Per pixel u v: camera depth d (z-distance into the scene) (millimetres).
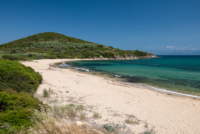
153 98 10930
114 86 14836
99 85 14875
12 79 9250
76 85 14086
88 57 78250
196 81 18562
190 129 6016
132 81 18344
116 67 37375
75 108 7410
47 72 22125
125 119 6562
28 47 88062
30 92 9234
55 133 3812
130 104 9133
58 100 8719
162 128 5953
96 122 5941
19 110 4523
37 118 4426
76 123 5203
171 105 9336
